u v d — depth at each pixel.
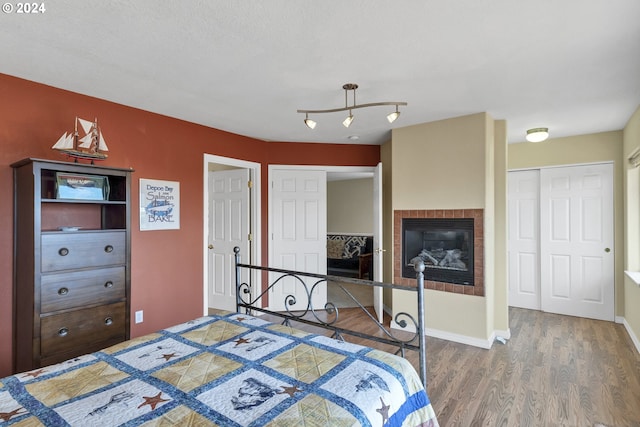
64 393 1.29
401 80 2.57
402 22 1.81
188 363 1.55
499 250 3.61
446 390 2.53
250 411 1.17
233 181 4.61
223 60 2.25
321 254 4.74
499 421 2.15
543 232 4.59
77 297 2.42
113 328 2.61
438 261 3.67
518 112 3.36
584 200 4.31
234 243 4.60
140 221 3.24
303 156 4.70
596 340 3.52
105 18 1.76
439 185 3.60
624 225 4.00
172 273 3.50
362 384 1.36
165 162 3.46
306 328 3.95
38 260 2.23
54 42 2.01
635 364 2.95
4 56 2.18
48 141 2.64
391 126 3.85
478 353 3.20
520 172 4.77
